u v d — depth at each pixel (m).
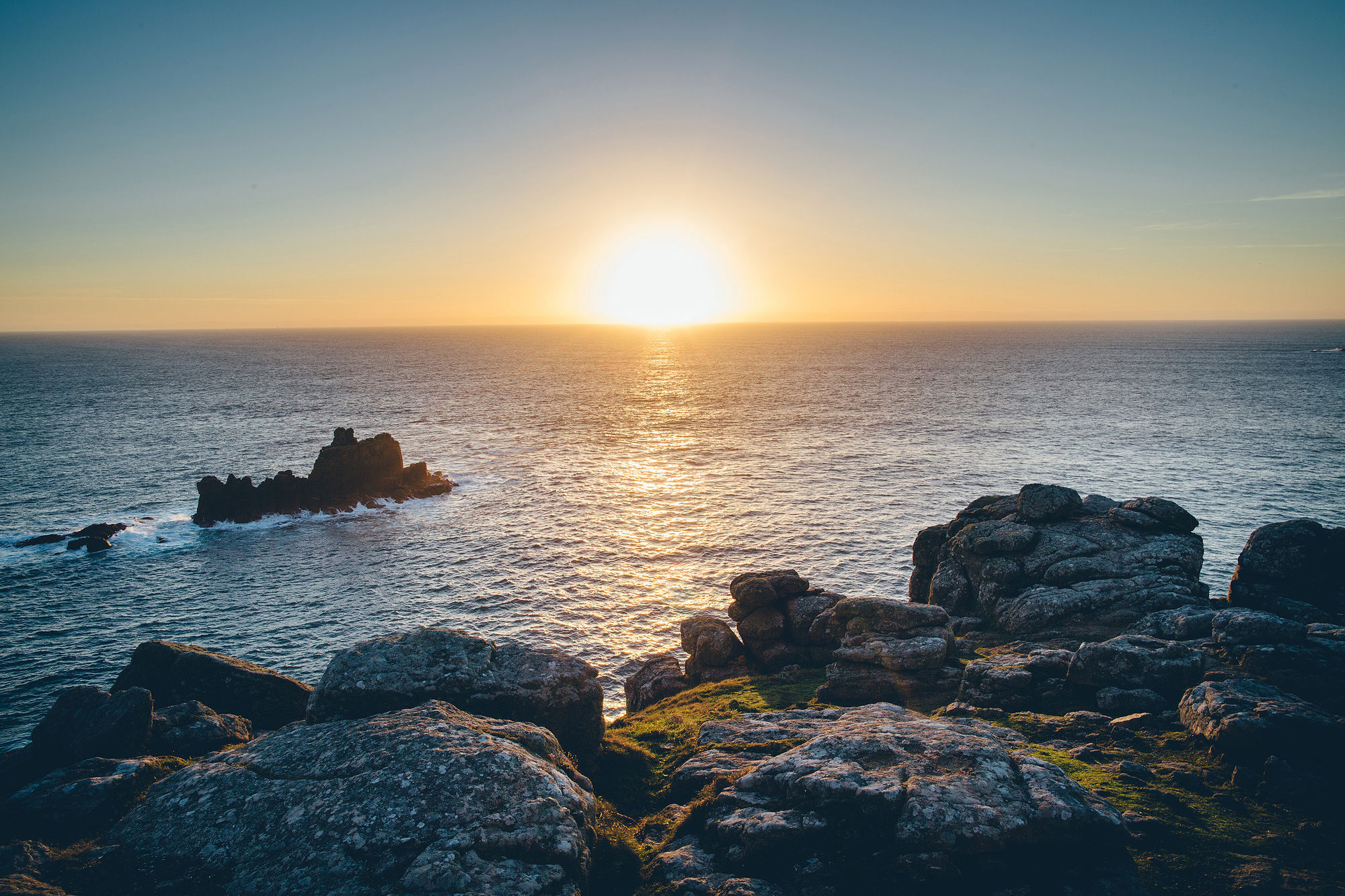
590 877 10.16
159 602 49.97
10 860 9.59
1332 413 125.12
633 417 134.88
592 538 62.81
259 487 71.00
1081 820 10.14
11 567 56.78
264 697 18.38
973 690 20.45
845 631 25.20
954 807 10.15
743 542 60.62
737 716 20.95
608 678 38.12
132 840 10.07
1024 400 150.25
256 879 9.02
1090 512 31.50
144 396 166.25
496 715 13.82
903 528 63.25
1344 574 22.59
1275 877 10.38
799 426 121.31
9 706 36.50
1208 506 67.88
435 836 9.27
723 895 9.61
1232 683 15.95
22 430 115.31
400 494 77.00
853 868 9.94
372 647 14.38
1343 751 13.25
